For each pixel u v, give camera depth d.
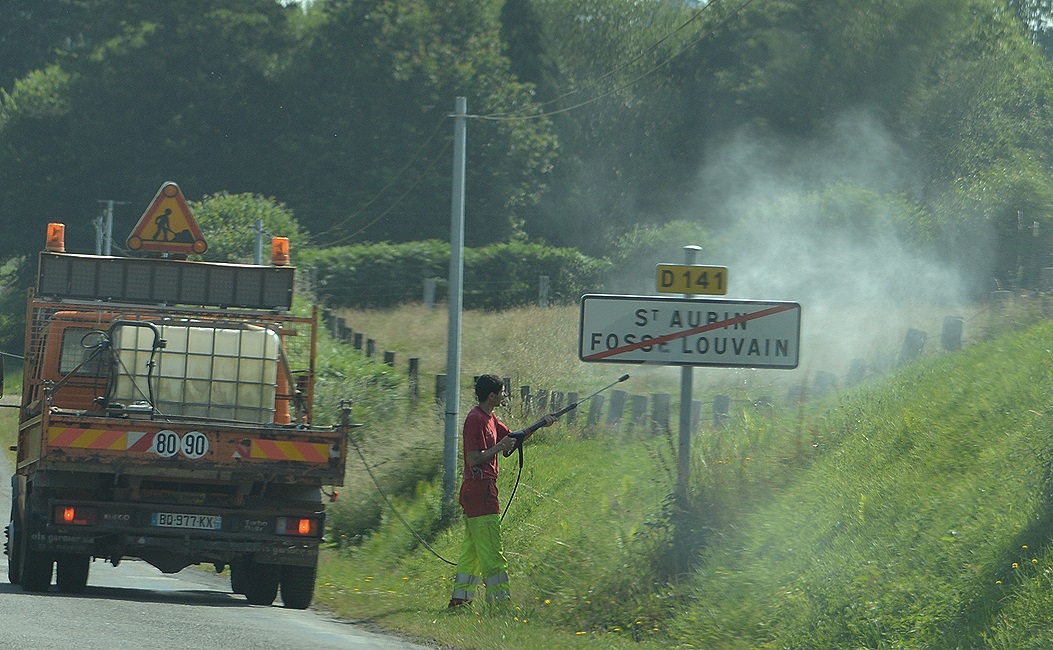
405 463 77.88
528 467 73.62
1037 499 37.69
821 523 43.66
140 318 55.44
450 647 40.06
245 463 48.44
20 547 52.03
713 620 40.03
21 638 33.94
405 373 114.44
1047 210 129.62
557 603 45.22
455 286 75.12
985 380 52.56
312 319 56.00
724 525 45.41
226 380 52.53
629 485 57.88
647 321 44.56
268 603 52.97
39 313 56.53
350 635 41.50
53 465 47.25
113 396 51.59
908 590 36.62
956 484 42.59
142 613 41.88
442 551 63.00
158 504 49.00
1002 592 33.94
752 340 44.62
